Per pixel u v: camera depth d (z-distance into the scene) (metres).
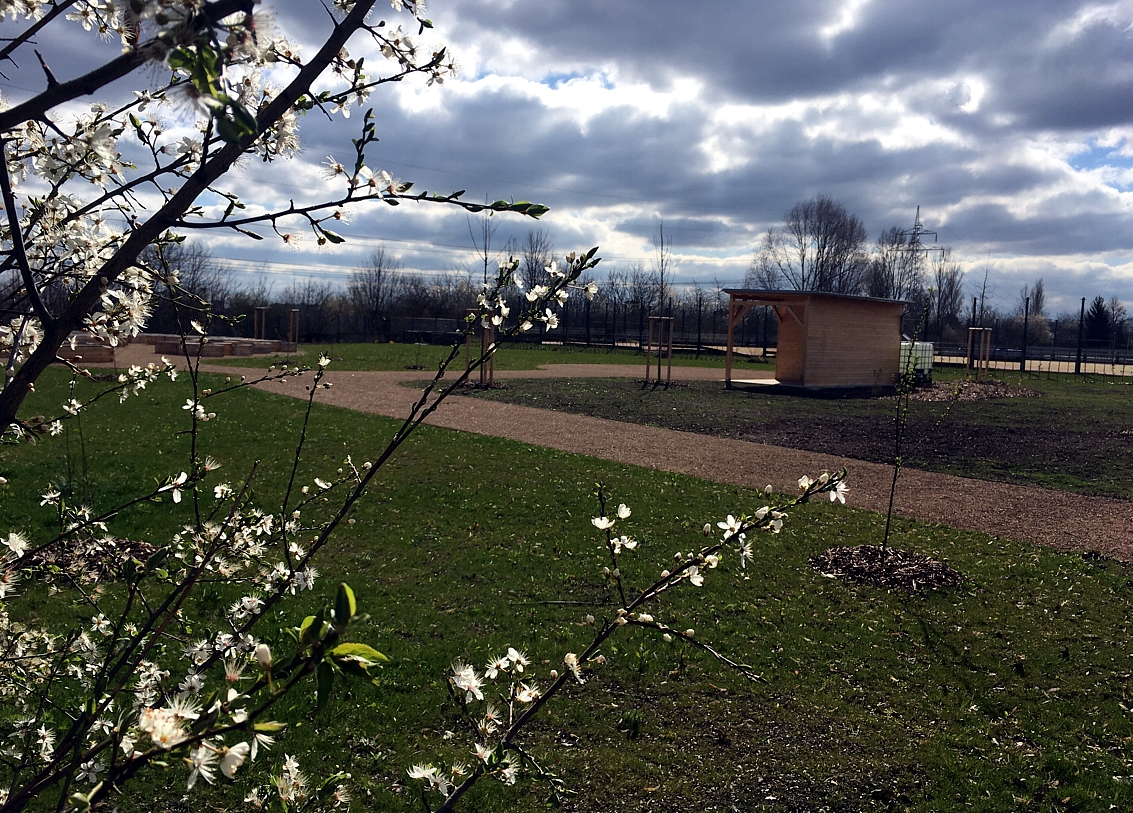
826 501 9.15
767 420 15.82
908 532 7.91
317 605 5.59
